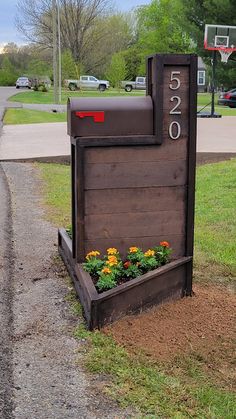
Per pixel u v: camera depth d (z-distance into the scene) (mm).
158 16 44750
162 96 2809
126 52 46188
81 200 2885
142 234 2996
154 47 44438
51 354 2447
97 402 2082
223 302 3029
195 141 2926
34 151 9258
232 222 4703
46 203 5559
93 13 47938
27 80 45406
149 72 2877
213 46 18266
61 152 9070
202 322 2773
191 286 3064
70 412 2021
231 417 2020
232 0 25562
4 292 3166
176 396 2133
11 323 2758
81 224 2926
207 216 4898
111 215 2941
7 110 20625
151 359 2402
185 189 2984
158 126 2840
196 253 3883
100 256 2984
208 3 26188
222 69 26906
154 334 2629
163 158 2914
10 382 2219
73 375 2271
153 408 2049
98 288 2746
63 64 38719
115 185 2902
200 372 2326
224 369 2367
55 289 3205
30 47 49969
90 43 48625
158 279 2879
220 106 25469
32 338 2604
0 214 5055
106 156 2854
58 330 2678
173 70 2797
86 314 2738
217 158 8633
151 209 2973
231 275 3490
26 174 7434
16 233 4426
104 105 2803
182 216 3018
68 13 47125
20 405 2066
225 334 2660
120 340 2562
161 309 2895
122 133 2832
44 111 21188
